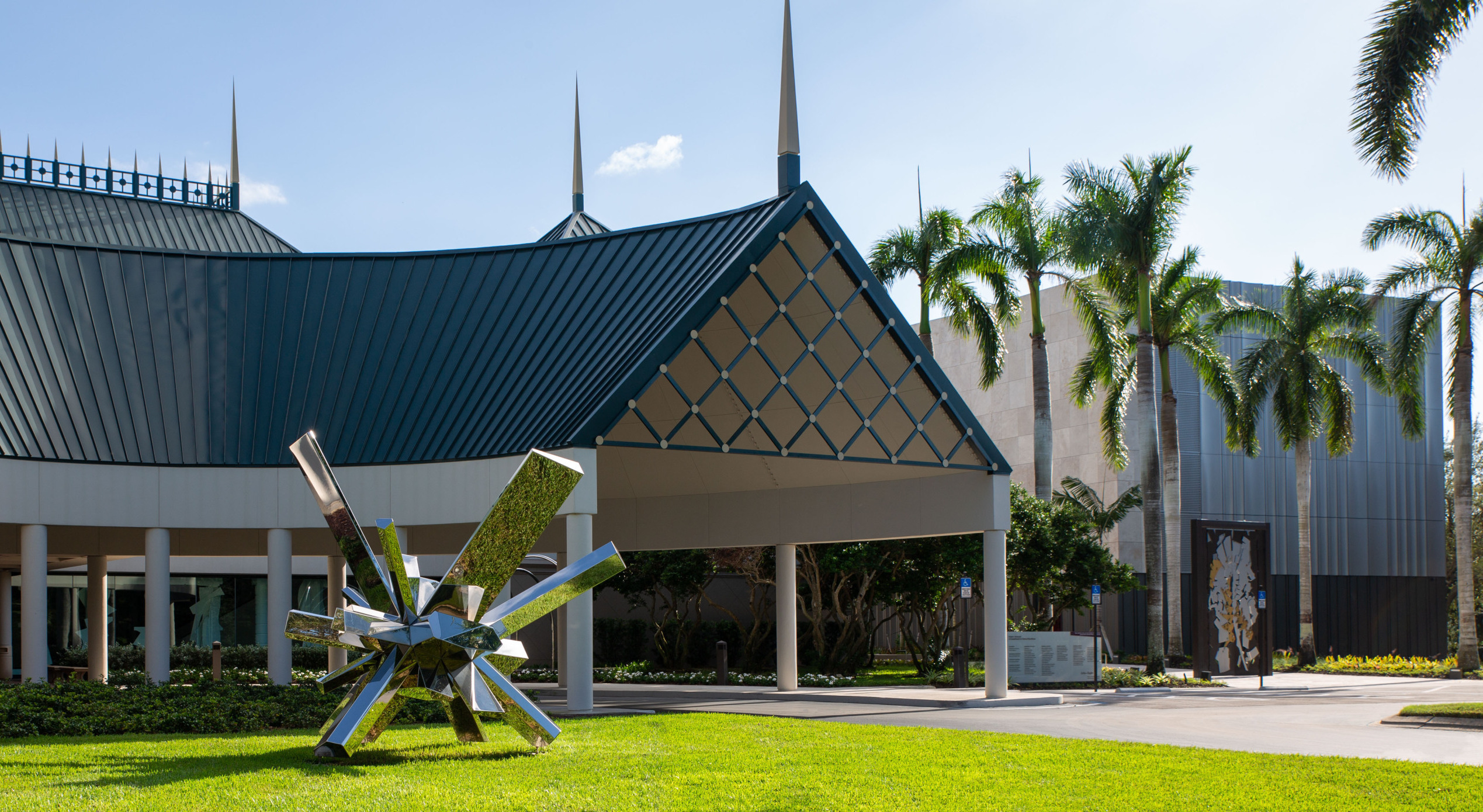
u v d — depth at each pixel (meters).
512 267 25.09
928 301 39.81
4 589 35.19
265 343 24.30
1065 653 30.73
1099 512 48.84
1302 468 43.00
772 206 22.78
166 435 22.56
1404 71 19.47
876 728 17.41
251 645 44.53
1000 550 24.67
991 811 10.55
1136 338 40.69
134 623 43.25
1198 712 23.27
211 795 10.71
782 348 23.77
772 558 37.25
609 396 19.89
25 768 12.45
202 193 44.31
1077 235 35.28
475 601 13.58
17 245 23.58
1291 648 54.38
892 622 55.72
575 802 10.69
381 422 22.80
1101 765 13.47
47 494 21.25
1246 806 10.91
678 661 40.81
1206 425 54.00
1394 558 57.19
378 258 25.84
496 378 22.83
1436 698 29.36
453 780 11.73
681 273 22.55
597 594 44.22
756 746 14.87
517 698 13.94
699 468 27.94
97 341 23.16
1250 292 54.75
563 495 13.77
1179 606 40.50
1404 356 40.69
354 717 12.88
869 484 26.34
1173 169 35.62
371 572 13.43
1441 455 58.56
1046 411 37.72
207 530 26.27
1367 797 11.43
